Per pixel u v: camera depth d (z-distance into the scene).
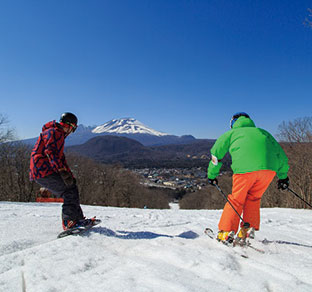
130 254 2.09
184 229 3.41
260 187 2.53
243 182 2.45
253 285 1.48
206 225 4.01
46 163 2.53
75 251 2.03
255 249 2.27
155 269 1.68
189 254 2.00
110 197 41.56
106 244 2.31
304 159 13.19
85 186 36.72
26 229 2.80
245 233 2.33
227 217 2.46
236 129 2.63
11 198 25.41
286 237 3.17
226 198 2.62
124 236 2.66
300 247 2.53
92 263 1.83
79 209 2.66
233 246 2.32
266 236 3.09
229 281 1.55
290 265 1.87
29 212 4.80
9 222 3.17
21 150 25.94
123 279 1.52
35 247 2.07
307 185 12.38
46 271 1.65
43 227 3.00
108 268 1.75
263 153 2.41
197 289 1.39
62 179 2.57
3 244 2.14
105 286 1.44
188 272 1.68
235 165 2.50
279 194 17.19
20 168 25.67
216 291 1.39
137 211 6.46
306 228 4.18
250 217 2.60
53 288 1.42
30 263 1.77
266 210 7.69
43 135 2.54
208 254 2.02
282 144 15.73
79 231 2.49
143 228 3.41
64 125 2.64
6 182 25.34
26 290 1.41
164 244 2.33
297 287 1.48
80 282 1.51
